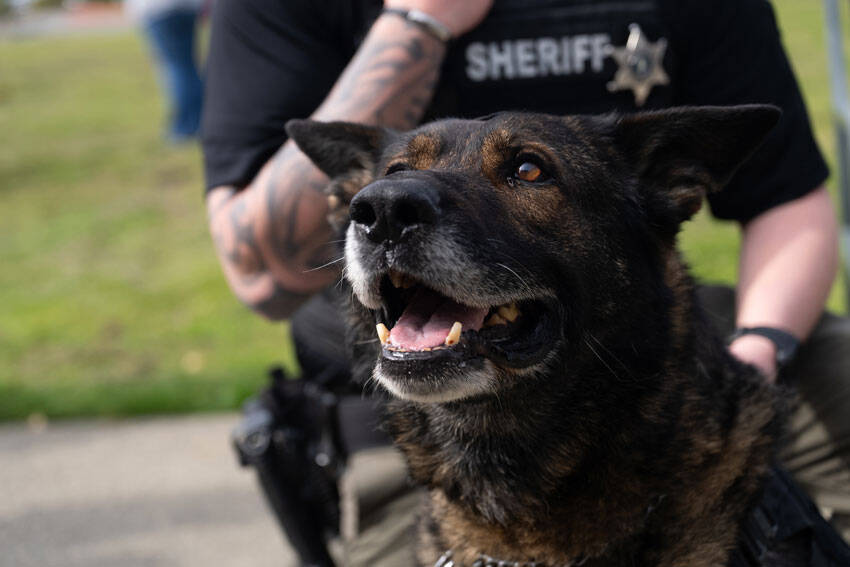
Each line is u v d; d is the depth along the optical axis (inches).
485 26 97.5
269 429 107.5
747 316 97.0
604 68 98.1
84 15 1610.5
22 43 1040.2
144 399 199.3
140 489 167.9
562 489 84.5
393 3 94.2
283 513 108.6
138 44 892.0
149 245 313.1
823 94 345.4
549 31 97.6
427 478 90.8
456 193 78.2
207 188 102.0
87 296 273.0
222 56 102.4
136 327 248.1
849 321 104.1
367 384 93.4
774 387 90.9
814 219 99.6
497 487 86.3
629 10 97.2
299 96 99.7
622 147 88.1
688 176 87.4
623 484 83.4
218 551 148.3
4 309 266.4
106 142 458.3
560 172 82.8
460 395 78.6
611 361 83.6
